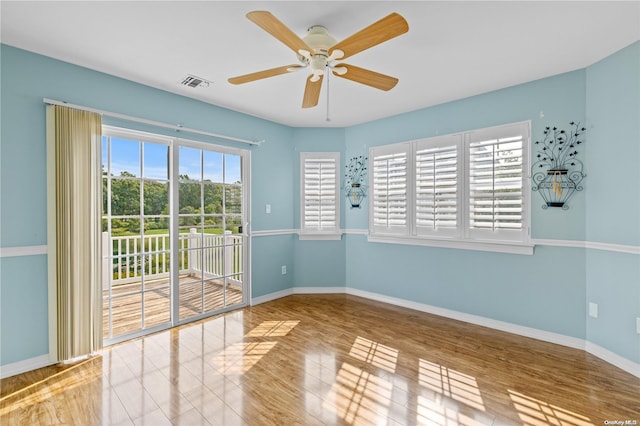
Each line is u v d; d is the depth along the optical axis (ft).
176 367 7.96
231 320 11.31
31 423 5.93
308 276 14.87
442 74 9.25
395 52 7.96
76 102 8.51
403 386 7.15
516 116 10.02
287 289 14.56
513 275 10.21
